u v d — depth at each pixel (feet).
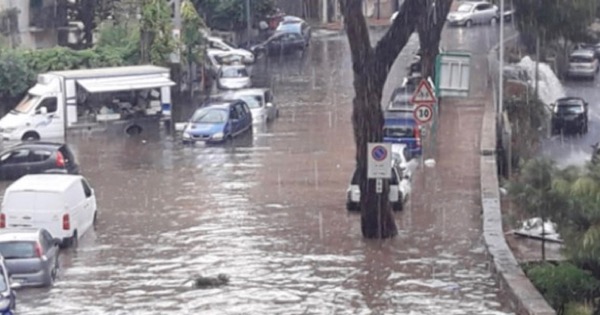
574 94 349.00
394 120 236.43
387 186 168.86
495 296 136.26
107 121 287.89
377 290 140.77
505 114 237.25
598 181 115.96
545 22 161.17
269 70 390.42
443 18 232.32
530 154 236.02
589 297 128.36
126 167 240.53
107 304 136.77
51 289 144.36
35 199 167.53
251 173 229.45
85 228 177.78
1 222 168.76
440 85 224.53
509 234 160.35
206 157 250.57
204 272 151.84
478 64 351.46
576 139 286.05
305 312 131.75
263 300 137.49
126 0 347.15
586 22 161.79
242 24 435.12
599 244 117.80
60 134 282.77
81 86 284.00
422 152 236.84
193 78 346.74
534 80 298.76
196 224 183.52
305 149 256.73
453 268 150.92
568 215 124.06
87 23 366.02
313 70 388.16
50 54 319.27
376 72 164.96
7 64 307.78
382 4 482.28
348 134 275.59
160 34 334.85
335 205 195.72
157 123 293.02
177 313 132.26
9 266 143.02
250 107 293.23
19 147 226.58
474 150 243.81
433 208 190.70
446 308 131.75
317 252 162.20
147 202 202.59
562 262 138.51
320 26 492.95
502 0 205.57
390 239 169.07
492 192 181.57
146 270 153.89
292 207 195.00
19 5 360.89
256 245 167.53
